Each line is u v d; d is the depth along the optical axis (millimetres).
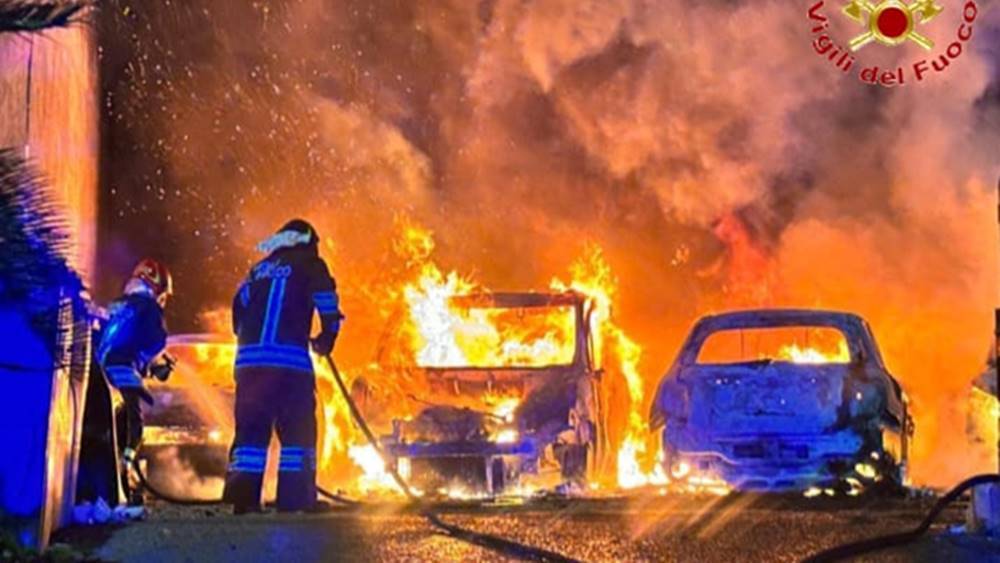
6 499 6504
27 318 4848
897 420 11258
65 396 7570
